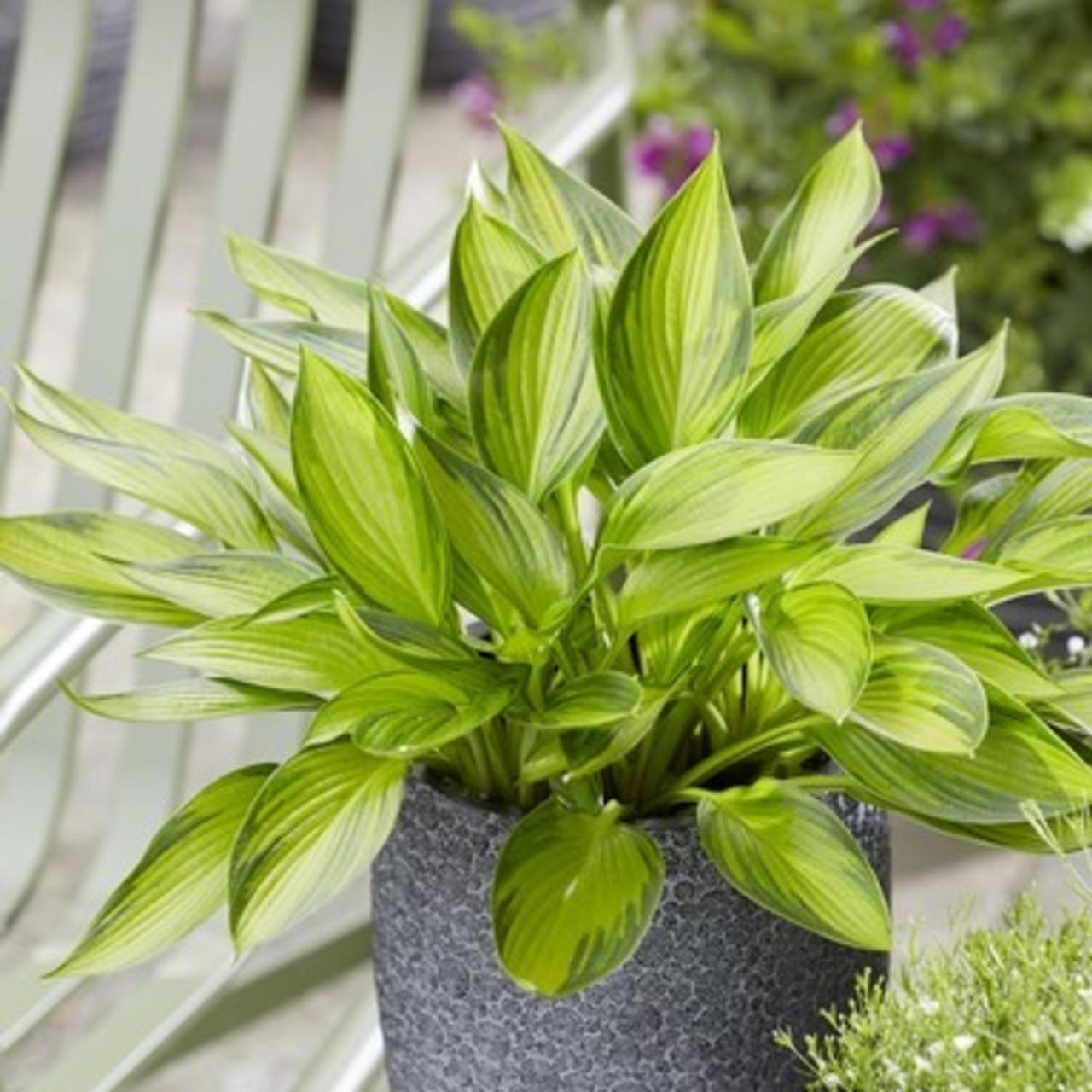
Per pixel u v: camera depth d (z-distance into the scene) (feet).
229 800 7.81
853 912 7.46
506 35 18.35
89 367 11.29
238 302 11.05
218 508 7.99
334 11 29.14
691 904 7.63
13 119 11.49
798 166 16.34
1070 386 16.21
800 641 7.45
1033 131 15.98
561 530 7.88
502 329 7.63
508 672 7.59
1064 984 7.55
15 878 10.86
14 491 21.17
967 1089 7.46
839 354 7.90
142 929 7.66
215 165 28.48
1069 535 7.80
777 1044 7.76
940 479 7.73
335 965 10.37
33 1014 9.98
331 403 7.51
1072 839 7.73
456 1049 7.81
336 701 7.43
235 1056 15.60
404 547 7.61
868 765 7.61
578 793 7.68
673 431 7.70
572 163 10.77
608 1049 7.70
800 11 16.14
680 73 16.81
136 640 18.76
